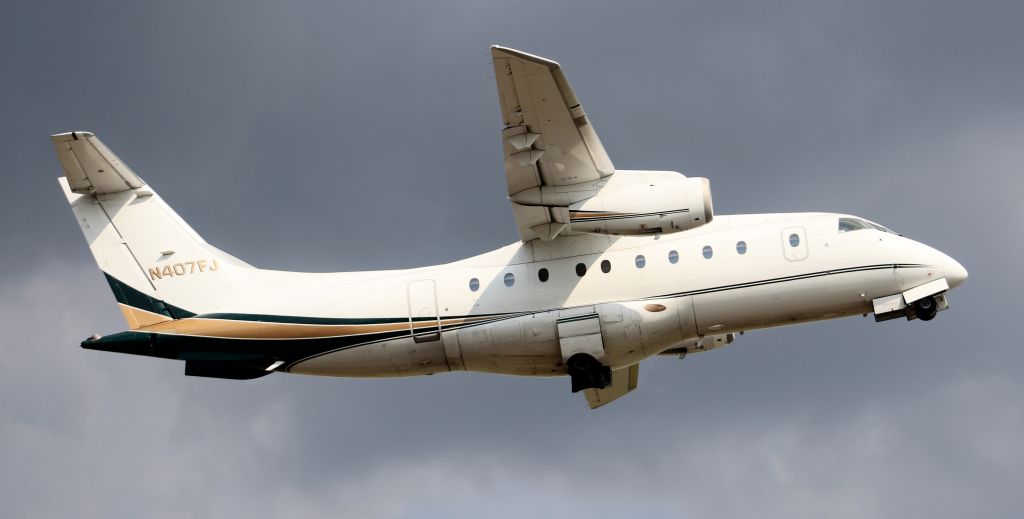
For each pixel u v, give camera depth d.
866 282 67.44
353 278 72.19
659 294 67.56
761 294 67.31
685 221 64.12
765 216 69.25
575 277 68.50
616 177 65.38
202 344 71.94
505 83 60.66
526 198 66.12
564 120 62.44
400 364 70.81
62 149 70.81
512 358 69.25
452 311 69.56
